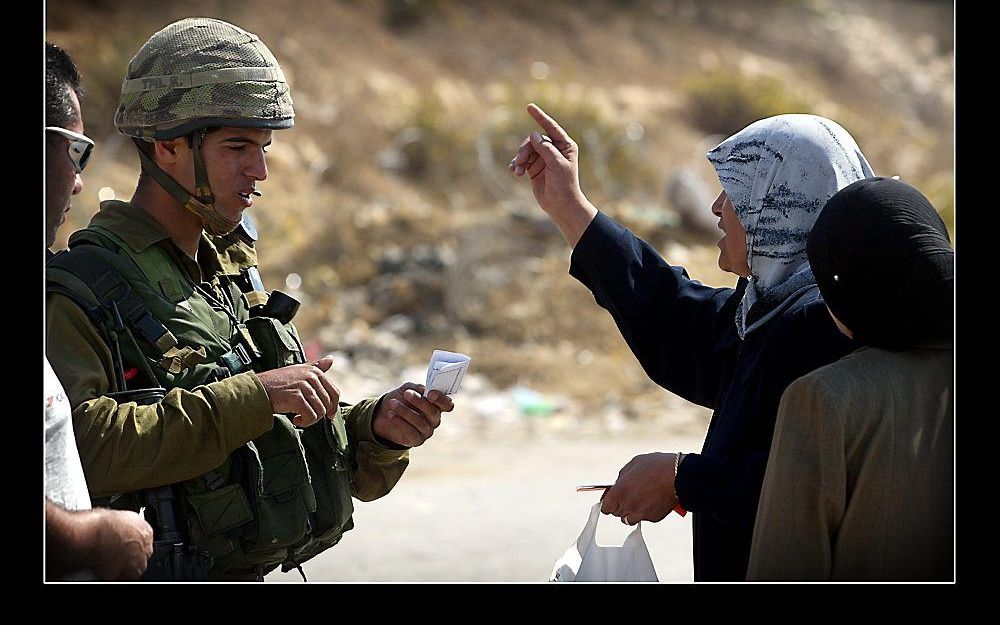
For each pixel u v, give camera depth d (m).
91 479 4.88
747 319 5.23
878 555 4.23
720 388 5.75
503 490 16.23
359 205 34.25
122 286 5.13
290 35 42.56
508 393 24.38
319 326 27.22
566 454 19.22
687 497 4.87
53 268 5.10
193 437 4.93
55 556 4.32
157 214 5.46
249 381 5.08
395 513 14.64
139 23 39.22
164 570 5.02
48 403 4.31
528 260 30.05
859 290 4.27
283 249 30.33
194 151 5.34
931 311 4.22
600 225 6.22
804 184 5.17
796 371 4.91
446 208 36.16
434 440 19.94
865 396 4.19
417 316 27.78
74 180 4.77
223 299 5.64
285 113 5.49
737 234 5.44
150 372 5.10
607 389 24.58
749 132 5.37
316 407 5.16
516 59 47.16
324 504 5.63
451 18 47.59
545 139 6.45
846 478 4.20
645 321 6.08
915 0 60.34
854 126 48.28
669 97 46.59
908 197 4.32
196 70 5.30
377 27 45.69
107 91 34.28
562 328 27.56
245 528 5.24
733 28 54.75
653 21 53.34
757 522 4.36
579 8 51.88
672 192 34.38
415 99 41.09
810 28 56.16
